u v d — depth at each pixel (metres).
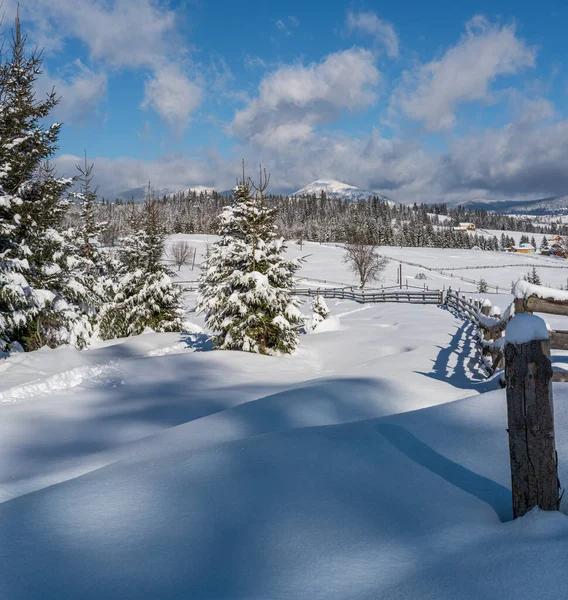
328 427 4.63
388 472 3.42
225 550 2.49
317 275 77.50
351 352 16.47
